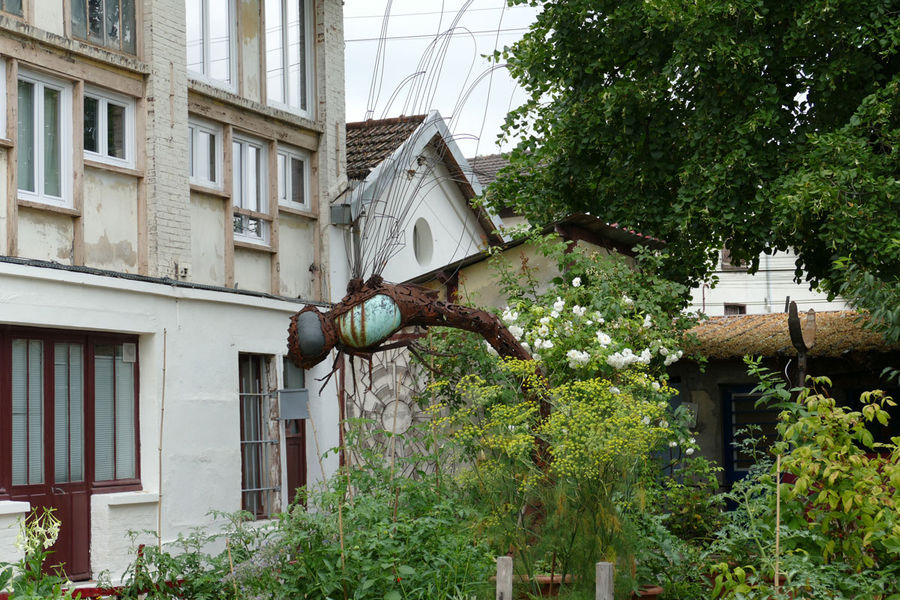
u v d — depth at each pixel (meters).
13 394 9.67
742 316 18.56
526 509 7.33
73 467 10.24
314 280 13.80
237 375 12.17
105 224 10.73
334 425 13.67
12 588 7.11
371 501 8.14
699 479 15.26
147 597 8.72
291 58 13.71
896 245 11.85
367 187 13.77
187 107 11.67
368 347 9.66
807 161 13.05
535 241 11.59
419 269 15.52
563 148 15.30
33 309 9.57
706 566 8.23
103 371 10.66
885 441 14.82
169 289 11.12
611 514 7.13
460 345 10.74
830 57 14.12
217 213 12.30
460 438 8.07
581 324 10.24
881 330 11.20
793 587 6.50
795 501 7.22
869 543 6.64
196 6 12.19
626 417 7.30
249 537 8.67
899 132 12.65
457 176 16.17
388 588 7.46
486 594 7.20
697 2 13.45
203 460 11.52
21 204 9.73
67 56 10.28
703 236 14.51
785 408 7.81
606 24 14.71
